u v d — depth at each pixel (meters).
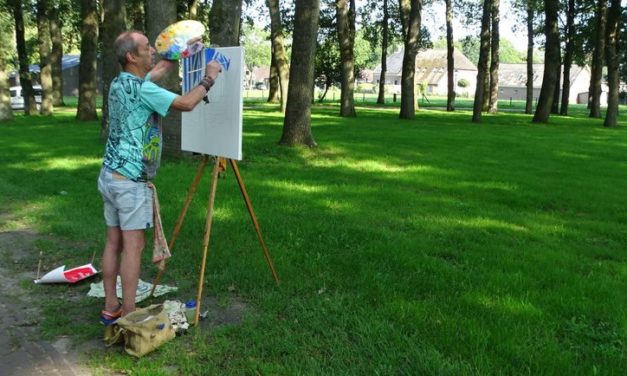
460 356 3.62
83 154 12.58
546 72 28.00
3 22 30.44
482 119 30.19
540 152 14.89
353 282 4.95
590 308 4.43
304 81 14.01
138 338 3.65
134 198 3.81
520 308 4.36
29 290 4.86
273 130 18.47
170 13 11.30
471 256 5.78
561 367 3.49
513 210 8.24
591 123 29.16
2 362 3.62
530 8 32.22
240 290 4.83
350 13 39.00
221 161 4.57
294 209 7.70
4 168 10.78
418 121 26.28
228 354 3.73
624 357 3.66
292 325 4.12
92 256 5.72
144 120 3.78
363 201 8.37
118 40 3.81
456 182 10.19
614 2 26.27
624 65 53.28
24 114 27.55
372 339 3.84
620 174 11.56
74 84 65.69
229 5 12.02
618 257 6.02
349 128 20.56
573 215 8.07
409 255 5.68
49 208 7.61
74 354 3.75
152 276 5.23
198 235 6.34
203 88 3.88
